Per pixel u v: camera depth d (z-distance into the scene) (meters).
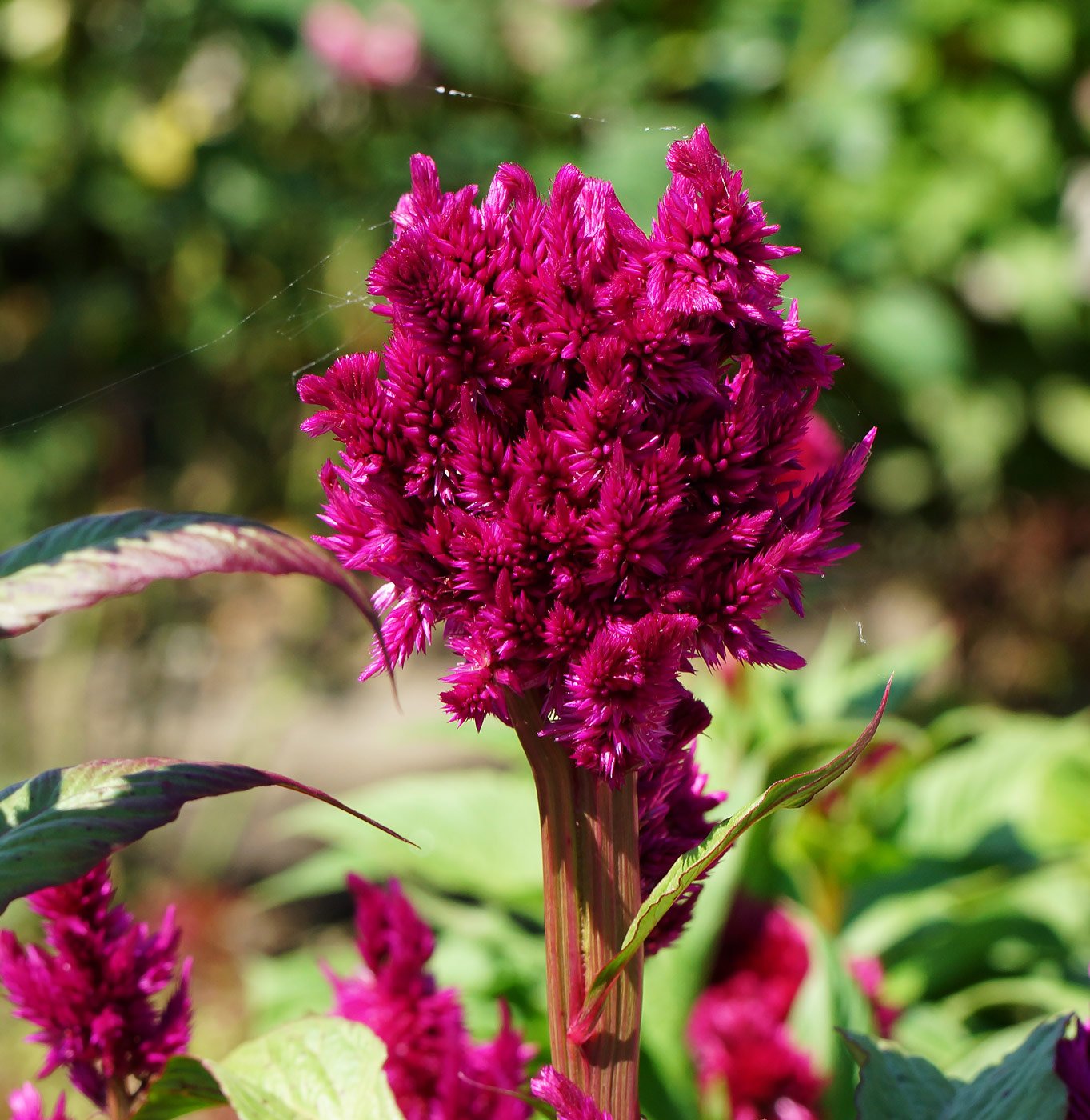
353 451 0.63
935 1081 0.74
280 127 2.54
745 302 0.63
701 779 0.68
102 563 0.63
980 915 1.39
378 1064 0.69
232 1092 0.68
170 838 2.71
